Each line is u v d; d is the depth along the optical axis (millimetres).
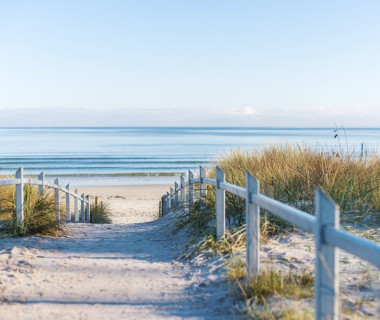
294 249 7066
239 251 7160
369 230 7871
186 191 14219
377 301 4605
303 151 11961
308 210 8680
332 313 3299
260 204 4965
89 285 6023
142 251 8523
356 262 6211
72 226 12523
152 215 26562
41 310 4992
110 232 11242
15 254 7773
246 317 4512
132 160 74875
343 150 10969
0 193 12328
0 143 134625
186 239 9086
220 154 14656
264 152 13008
